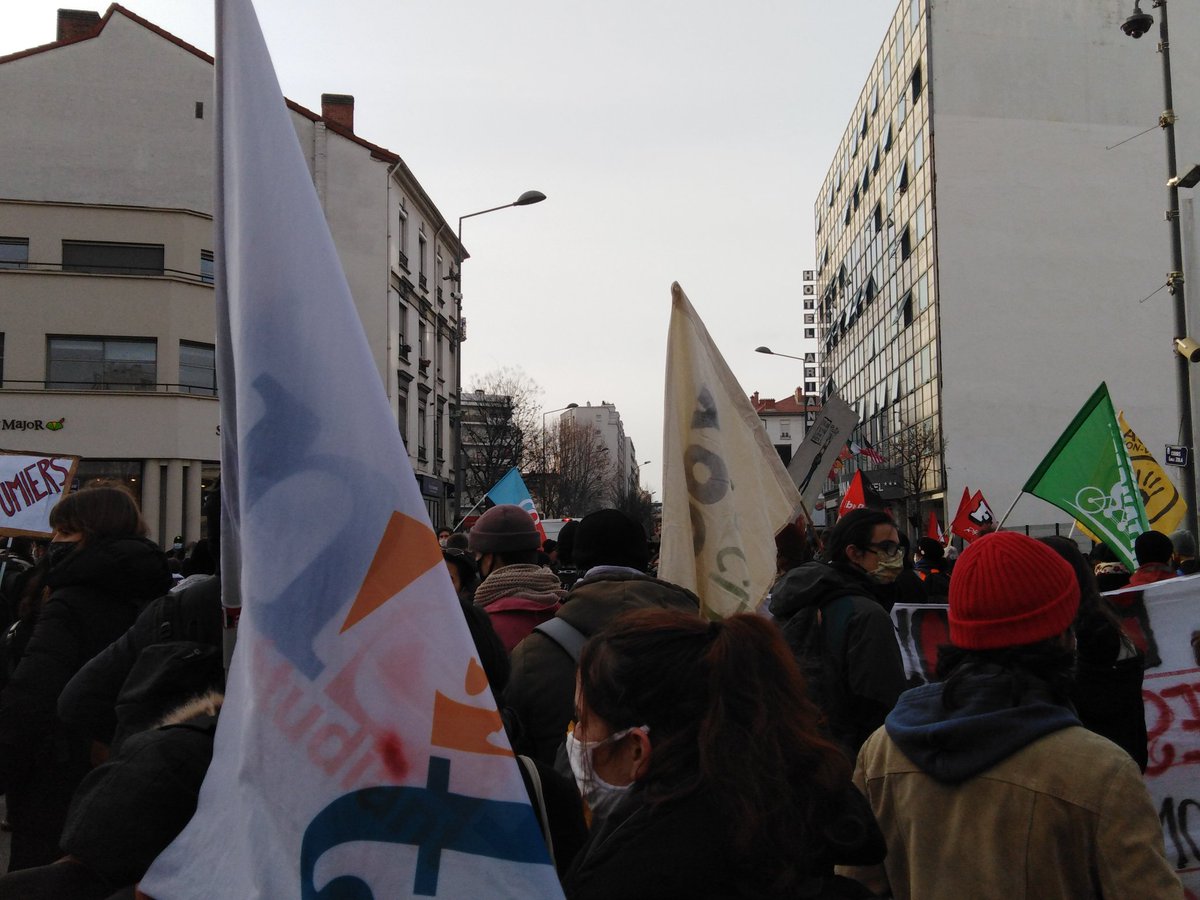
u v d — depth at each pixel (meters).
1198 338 25.23
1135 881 1.96
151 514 26.03
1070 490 6.14
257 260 1.67
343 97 35.12
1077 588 2.28
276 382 1.63
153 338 26.62
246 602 1.56
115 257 26.81
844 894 1.82
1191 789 4.19
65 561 3.64
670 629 1.90
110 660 2.93
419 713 1.53
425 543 1.61
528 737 3.39
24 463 8.70
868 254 51.03
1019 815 2.08
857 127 53.47
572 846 2.24
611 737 1.88
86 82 27.98
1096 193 39.22
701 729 1.76
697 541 4.06
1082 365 38.66
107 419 26.08
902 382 44.25
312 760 1.50
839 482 52.78
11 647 4.71
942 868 2.17
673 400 4.18
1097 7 39.69
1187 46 39.72
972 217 39.00
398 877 1.48
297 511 1.58
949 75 39.41
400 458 1.64
